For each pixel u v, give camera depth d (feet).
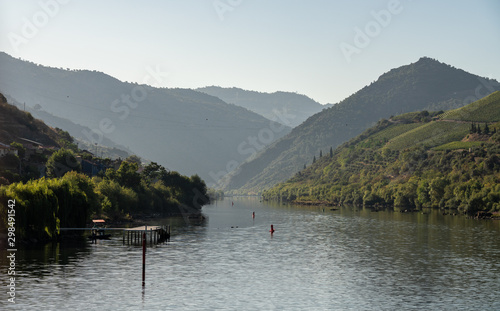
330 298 314.96
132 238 532.73
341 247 507.71
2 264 376.89
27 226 443.32
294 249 492.95
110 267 382.63
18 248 435.94
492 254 464.24
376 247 507.71
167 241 536.01
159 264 402.72
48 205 449.06
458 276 374.43
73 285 328.49
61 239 488.44
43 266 374.84
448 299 314.96
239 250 481.87
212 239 560.20
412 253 470.80
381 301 310.04
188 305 296.10
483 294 325.62
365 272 386.73
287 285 344.69
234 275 370.94
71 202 498.69
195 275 368.07
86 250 445.78
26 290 313.94
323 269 396.16
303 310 290.97
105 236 532.32
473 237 581.94
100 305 291.79
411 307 298.76
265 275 372.79
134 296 310.45
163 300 304.30
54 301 295.69
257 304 300.81
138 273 367.86
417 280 361.92
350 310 292.40
